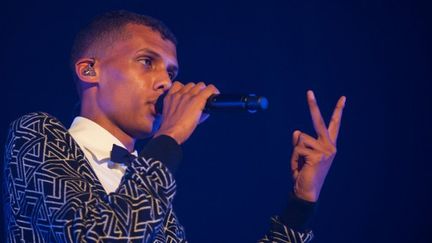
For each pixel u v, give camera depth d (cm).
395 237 789
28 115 309
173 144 290
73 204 270
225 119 786
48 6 744
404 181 799
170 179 278
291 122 795
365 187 797
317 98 808
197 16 801
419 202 796
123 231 262
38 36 737
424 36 822
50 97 728
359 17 826
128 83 337
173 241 328
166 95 317
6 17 732
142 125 337
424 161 802
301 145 348
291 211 352
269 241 351
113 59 343
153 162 279
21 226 285
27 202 284
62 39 742
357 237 787
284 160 782
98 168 324
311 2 821
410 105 812
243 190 774
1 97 716
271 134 789
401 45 822
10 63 725
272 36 812
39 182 282
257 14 812
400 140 807
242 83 799
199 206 764
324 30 819
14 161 294
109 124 341
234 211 768
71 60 366
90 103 346
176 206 759
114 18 356
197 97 309
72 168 294
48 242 275
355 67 816
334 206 791
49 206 275
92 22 362
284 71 808
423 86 815
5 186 304
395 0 827
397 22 825
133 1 780
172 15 794
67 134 307
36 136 297
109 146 332
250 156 782
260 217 769
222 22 806
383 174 801
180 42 794
